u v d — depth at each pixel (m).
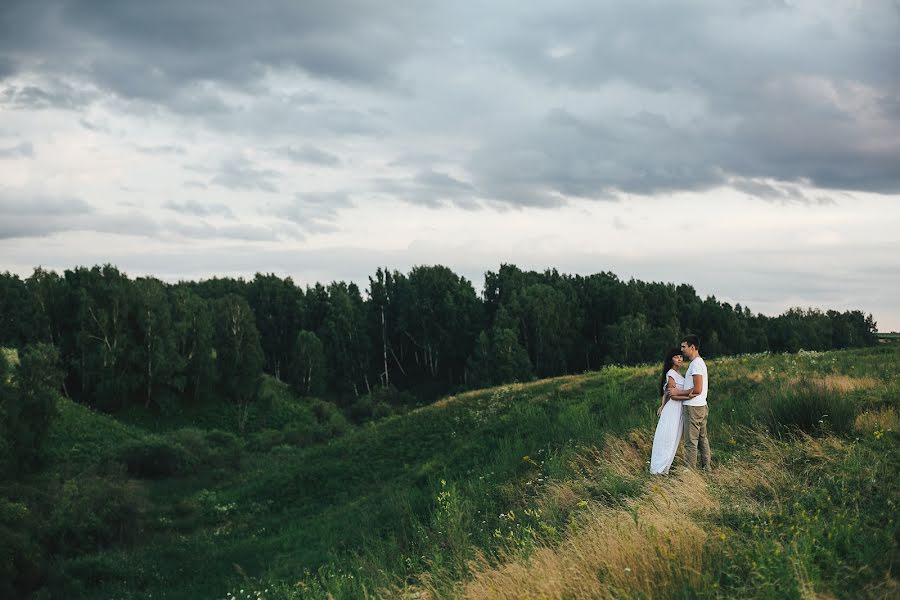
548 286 103.88
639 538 6.70
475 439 24.61
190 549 27.34
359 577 11.23
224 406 84.00
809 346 100.62
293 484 33.72
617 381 25.09
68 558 27.39
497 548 9.62
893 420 10.57
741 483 8.80
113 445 57.12
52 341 84.75
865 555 5.79
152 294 82.19
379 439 34.72
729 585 5.75
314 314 119.50
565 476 13.09
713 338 88.88
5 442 42.69
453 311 109.69
